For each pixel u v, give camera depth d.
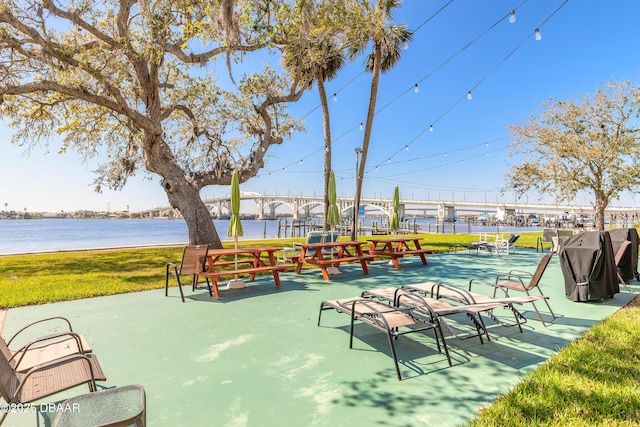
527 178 17.98
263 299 6.25
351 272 9.11
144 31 10.12
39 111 12.09
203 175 15.03
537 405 2.68
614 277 6.25
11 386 2.31
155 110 11.87
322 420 2.58
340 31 12.48
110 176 15.27
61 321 5.02
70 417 2.22
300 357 3.75
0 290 6.82
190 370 3.44
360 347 4.04
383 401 2.85
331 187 10.73
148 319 5.09
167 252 14.02
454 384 3.14
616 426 2.42
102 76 10.03
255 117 15.78
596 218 17.42
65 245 23.88
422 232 28.94
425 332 4.59
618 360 3.51
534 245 16.98
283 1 9.83
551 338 4.34
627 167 15.56
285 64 15.35
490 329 4.70
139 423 1.84
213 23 8.76
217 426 2.52
